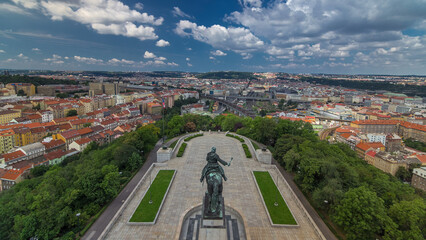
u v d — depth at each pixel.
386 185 91.25
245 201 84.50
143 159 131.50
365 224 63.94
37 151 170.62
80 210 83.88
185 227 61.25
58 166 143.25
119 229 69.25
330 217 75.19
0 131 190.25
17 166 148.38
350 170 92.06
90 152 154.38
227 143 151.75
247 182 98.69
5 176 134.00
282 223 72.44
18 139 196.00
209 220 46.81
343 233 73.88
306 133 156.25
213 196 45.97
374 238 65.44
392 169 156.88
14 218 78.94
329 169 89.38
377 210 66.38
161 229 69.31
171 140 162.88
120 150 120.00
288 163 108.06
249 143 150.75
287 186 95.94
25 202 88.88
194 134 176.62
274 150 134.50
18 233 74.50
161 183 95.94
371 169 115.62
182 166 114.31
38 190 96.38
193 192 89.75
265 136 156.38
